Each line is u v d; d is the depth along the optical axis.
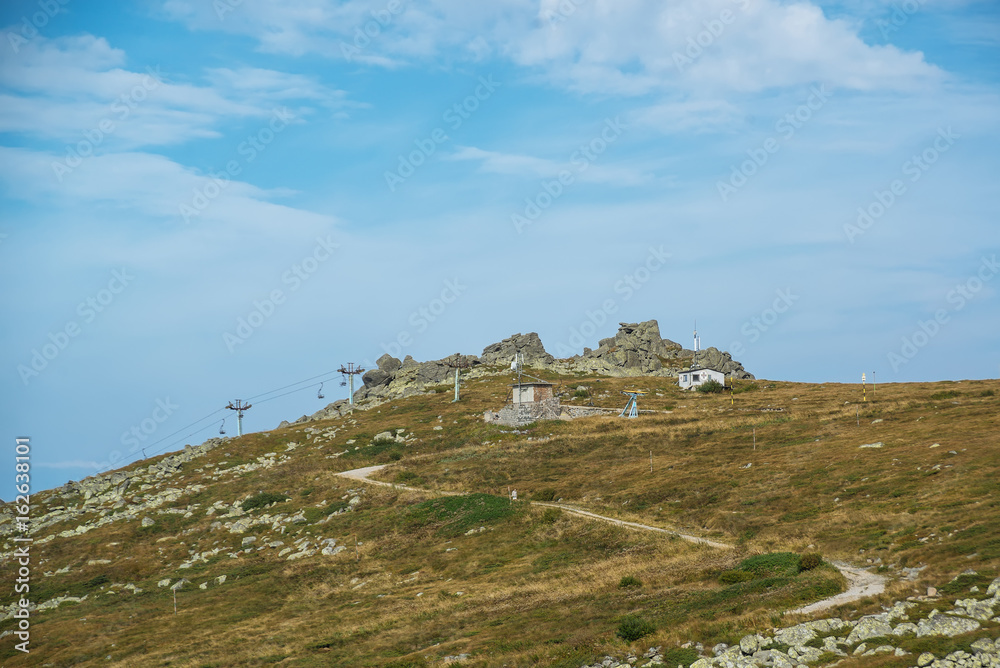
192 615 73.75
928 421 91.88
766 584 48.53
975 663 32.25
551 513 82.12
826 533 60.19
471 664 44.66
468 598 62.84
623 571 61.16
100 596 84.12
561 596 57.03
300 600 74.00
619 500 85.81
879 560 51.06
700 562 58.84
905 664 33.25
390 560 81.62
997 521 51.22
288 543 93.88
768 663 36.44
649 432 115.38
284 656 55.88
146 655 62.53
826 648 36.62
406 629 56.84
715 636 40.69
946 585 41.03
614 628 46.03
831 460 82.88
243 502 110.00
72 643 69.38
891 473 72.69
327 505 103.12
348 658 52.00
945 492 62.53
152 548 99.06
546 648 44.31
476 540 80.88
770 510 71.69
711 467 91.69
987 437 77.50
